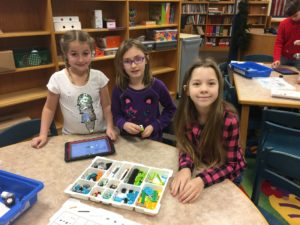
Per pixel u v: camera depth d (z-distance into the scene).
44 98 2.88
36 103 3.03
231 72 2.75
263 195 1.95
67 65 1.50
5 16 2.57
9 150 1.19
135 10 3.61
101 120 1.58
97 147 1.20
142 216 0.80
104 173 0.98
